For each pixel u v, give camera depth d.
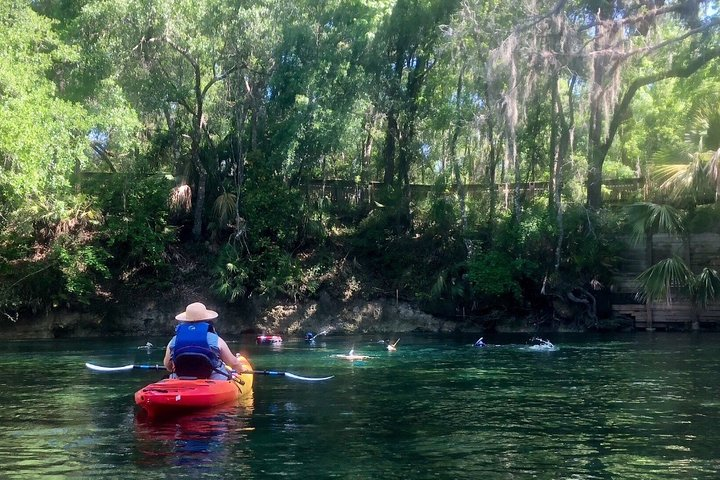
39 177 16.58
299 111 23.36
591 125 22.67
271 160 24.42
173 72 23.47
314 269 25.00
